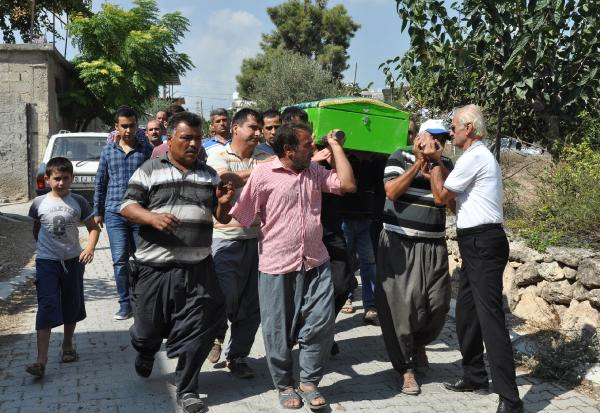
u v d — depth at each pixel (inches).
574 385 176.7
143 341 163.0
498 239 156.8
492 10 260.2
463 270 169.8
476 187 157.8
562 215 233.3
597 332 192.2
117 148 238.4
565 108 280.5
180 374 158.2
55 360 195.3
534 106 288.5
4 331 226.5
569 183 241.8
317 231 161.0
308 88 1187.3
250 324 180.1
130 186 155.9
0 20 947.3
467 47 276.5
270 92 1194.0
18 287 291.9
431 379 184.2
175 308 157.6
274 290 159.6
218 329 161.2
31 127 652.7
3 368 188.2
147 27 813.9
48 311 178.7
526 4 265.3
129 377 181.5
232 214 160.6
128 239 242.7
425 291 173.2
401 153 178.2
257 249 182.1
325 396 170.4
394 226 174.7
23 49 646.5
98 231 196.2
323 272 162.4
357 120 193.0
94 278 319.0
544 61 263.6
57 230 183.9
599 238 221.0
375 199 229.5
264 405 162.6
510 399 152.9
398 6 283.3
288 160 157.8
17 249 386.9
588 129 274.5
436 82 302.5
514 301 235.8
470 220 158.1
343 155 162.6
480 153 157.2
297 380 182.1
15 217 512.4
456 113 161.2
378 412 159.8
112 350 205.6
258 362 196.7
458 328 171.3
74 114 763.4
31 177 647.8
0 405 161.0
